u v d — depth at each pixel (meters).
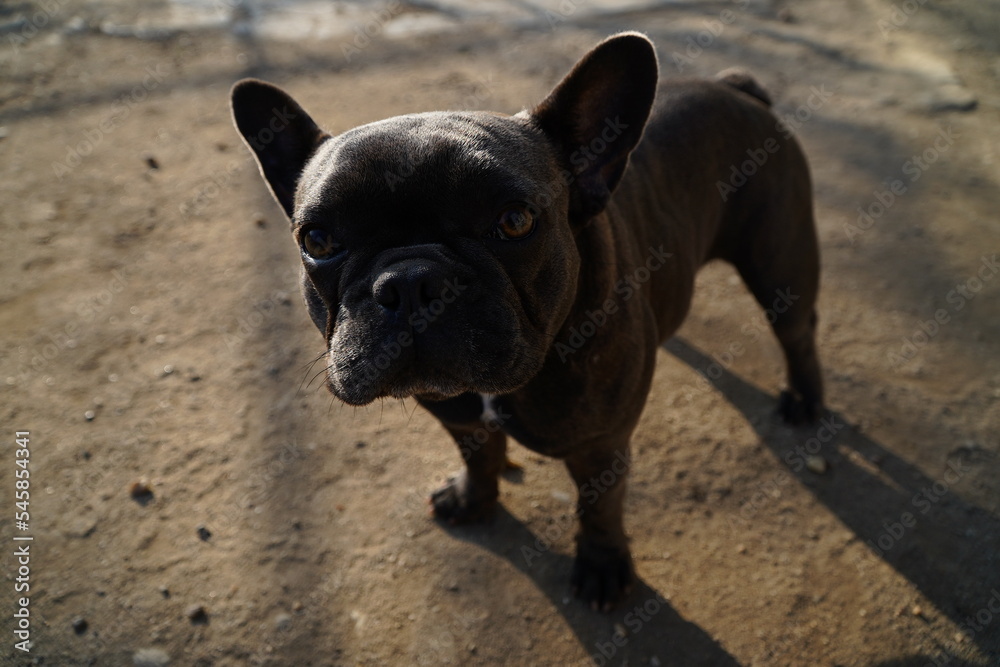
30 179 0.95
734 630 0.53
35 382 0.69
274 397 0.68
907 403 0.68
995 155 1.01
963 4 1.47
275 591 0.55
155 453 0.64
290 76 1.19
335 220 0.38
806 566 0.57
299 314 0.77
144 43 1.28
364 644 0.52
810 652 0.52
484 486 0.57
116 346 0.73
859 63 1.26
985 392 0.68
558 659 0.52
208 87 1.16
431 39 1.32
